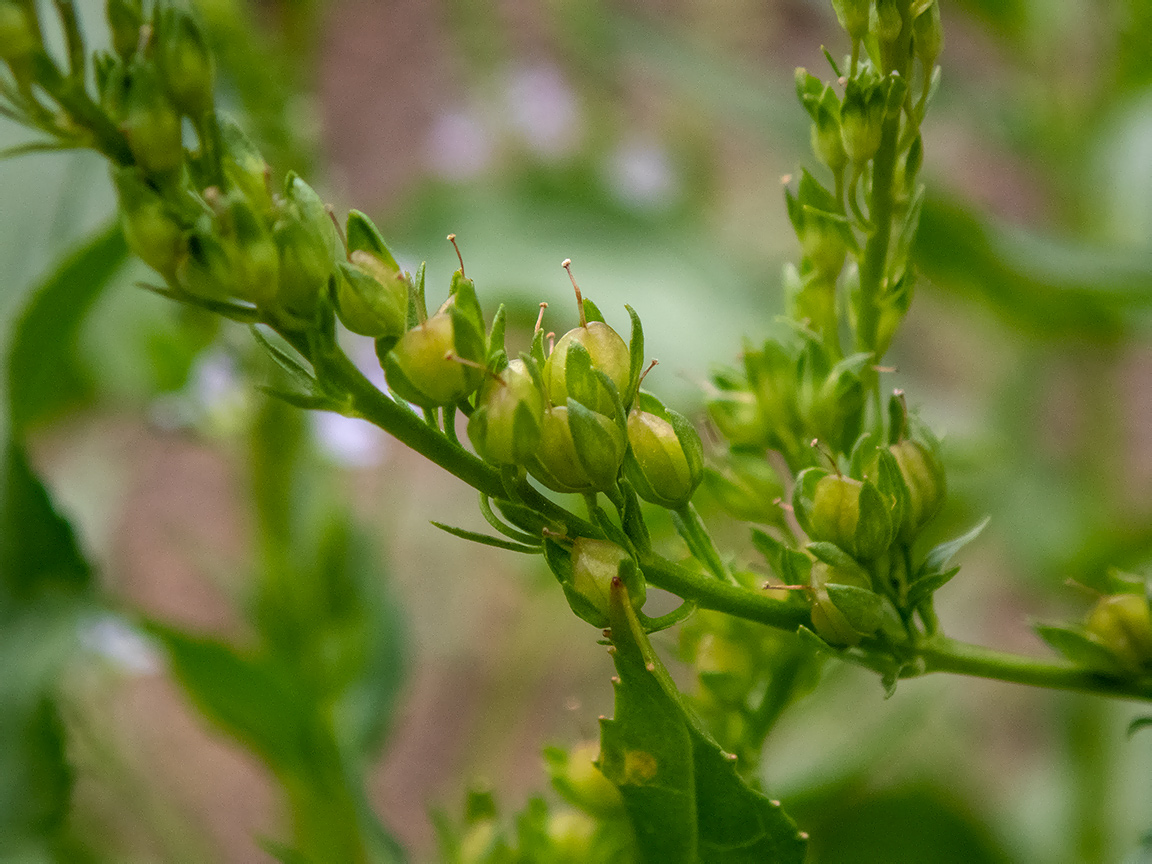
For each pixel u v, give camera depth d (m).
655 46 0.36
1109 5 0.33
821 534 0.16
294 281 0.15
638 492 0.16
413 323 0.16
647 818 0.16
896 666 0.16
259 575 0.23
